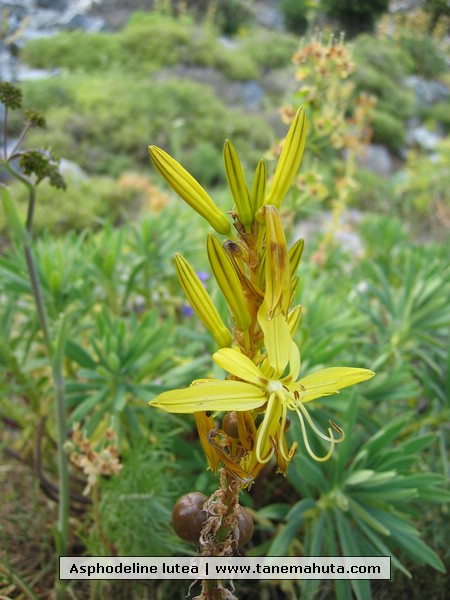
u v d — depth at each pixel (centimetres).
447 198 71
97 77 123
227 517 13
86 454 19
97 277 30
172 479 22
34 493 25
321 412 23
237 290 11
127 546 21
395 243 46
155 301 35
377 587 23
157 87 118
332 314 28
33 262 19
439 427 26
